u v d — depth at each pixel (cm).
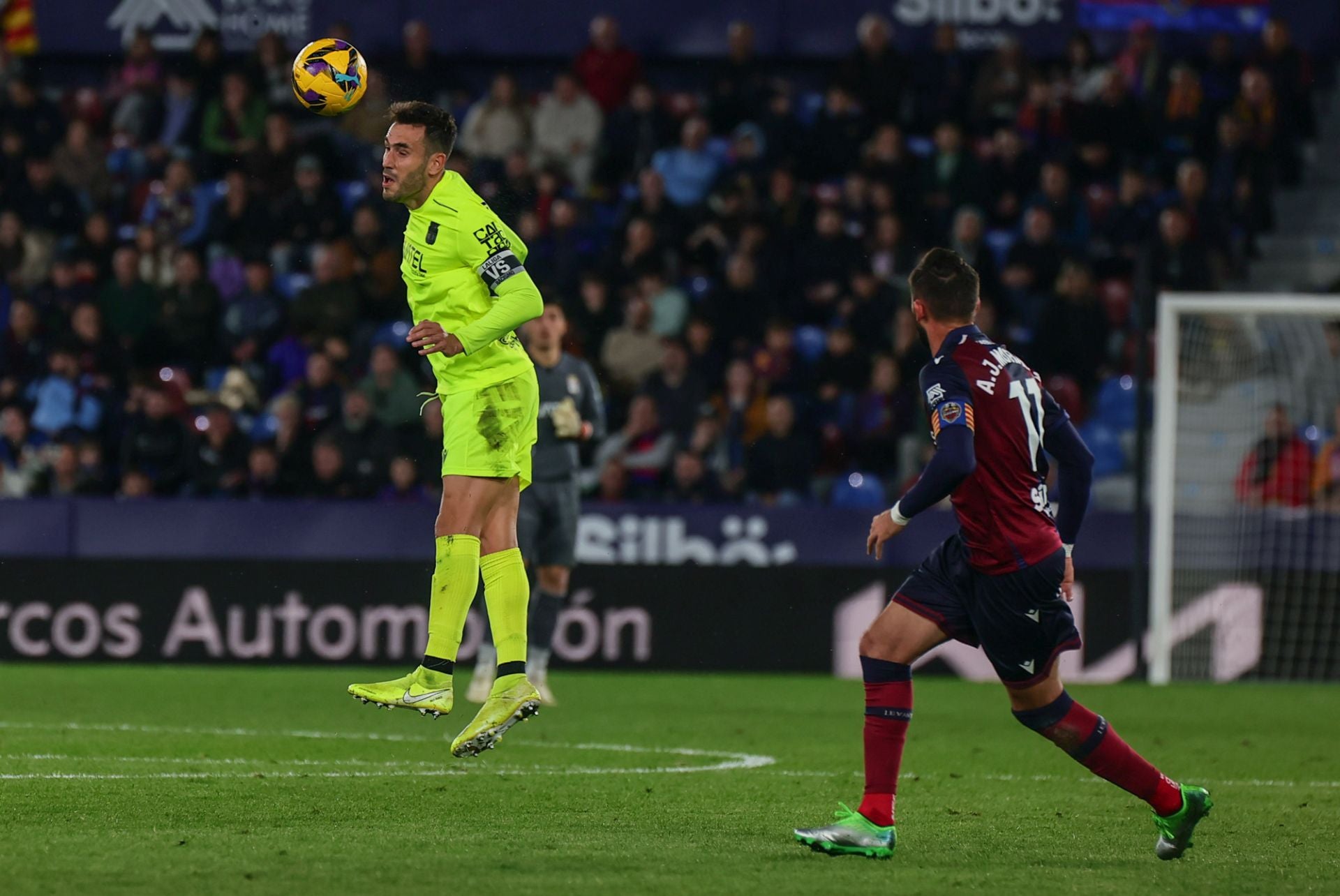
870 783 1817
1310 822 2183
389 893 1547
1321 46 6644
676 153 6019
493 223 2077
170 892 1538
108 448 5200
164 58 6631
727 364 5391
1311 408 5166
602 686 4250
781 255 5594
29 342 5372
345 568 4578
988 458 1767
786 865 1742
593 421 3641
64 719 3259
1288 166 6197
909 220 5728
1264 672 4691
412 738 3041
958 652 4675
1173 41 6606
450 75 6178
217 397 5275
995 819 2138
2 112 6081
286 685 4091
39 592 4578
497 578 2123
